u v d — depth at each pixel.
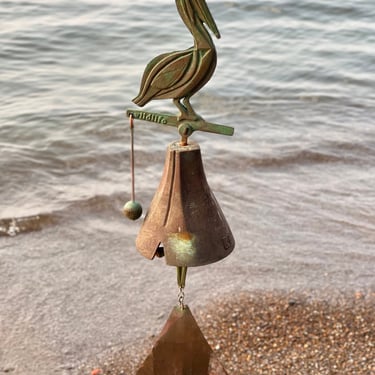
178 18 4.44
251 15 4.61
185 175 0.87
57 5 4.59
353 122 3.19
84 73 3.63
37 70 3.64
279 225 2.34
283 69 3.77
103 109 3.17
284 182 2.65
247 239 2.24
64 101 3.26
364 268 2.07
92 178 2.68
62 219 2.38
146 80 0.84
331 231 2.30
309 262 2.11
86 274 2.08
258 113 3.29
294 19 4.54
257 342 1.74
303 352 1.71
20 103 3.23
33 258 2.16
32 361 1.72
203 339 0.94
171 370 0.95
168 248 0.88
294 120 3.21
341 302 1.89
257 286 1.97
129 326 1.85
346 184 2.64
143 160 2.79
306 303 1.88
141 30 4.24
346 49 4.06
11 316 1.88
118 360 1.73
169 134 2.97
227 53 3.99
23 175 2.67
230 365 1.67
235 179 2.66
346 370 1.65
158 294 1.98
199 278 2.02
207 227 0.89
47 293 1.98
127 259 2.15
